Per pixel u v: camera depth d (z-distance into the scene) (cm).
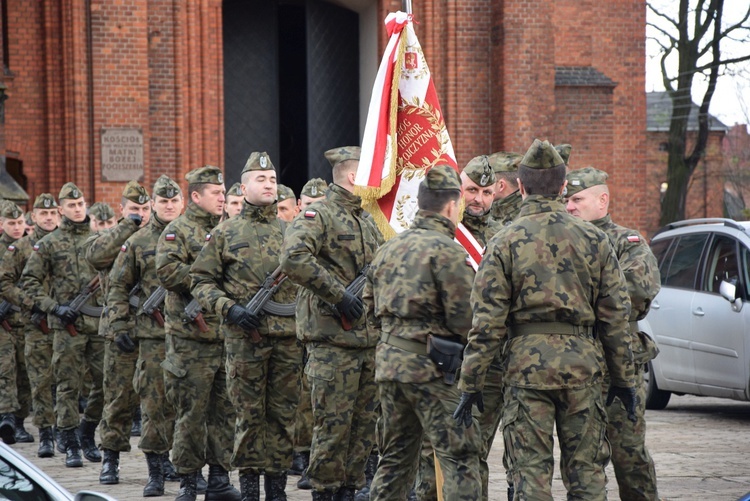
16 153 3666
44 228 2227
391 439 1162
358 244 1337
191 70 3781
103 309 1794
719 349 2230
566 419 1061
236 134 4238
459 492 1094
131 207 1823
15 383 2180
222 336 1507
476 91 4025
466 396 1065
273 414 1420
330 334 1300
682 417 2356
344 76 4331
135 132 3666
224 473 1530
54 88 3681
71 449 1864
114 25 3656
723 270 2270
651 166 9625
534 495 1043
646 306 1242
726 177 9581
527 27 3962
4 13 3653
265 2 4241
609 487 1606
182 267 1506
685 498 1525
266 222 1442
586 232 1077
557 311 1055
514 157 1510
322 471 1312
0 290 2175
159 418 1616
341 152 1355
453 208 1159
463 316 1113
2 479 705
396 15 1516
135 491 1628
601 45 4734
